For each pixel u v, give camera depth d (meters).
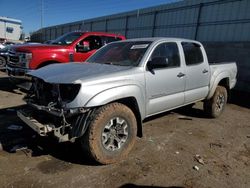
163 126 5.34
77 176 3.26
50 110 3.37
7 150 3.87
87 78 3.40
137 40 4.82
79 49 8.06
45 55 7.38
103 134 3.48
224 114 6.78
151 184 3.18
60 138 3.29
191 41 5.39
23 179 3.13
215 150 4.33
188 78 4.99
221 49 12.71
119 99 3.74
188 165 3.71
